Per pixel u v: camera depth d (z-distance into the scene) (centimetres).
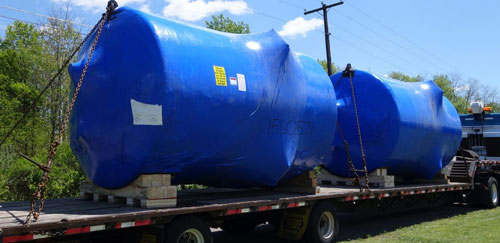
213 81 566
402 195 952
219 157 602
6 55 2061
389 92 966
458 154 1370
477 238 806
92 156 572
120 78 539
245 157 635
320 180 1041
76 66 568
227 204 566
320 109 750
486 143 1461
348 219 1100
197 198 657
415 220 1074
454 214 1191
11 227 366
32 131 1786
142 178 530
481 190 1314
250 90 607
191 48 564
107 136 547
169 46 538
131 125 527
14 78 2067
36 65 2092
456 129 1198
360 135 945
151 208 514
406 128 971
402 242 780
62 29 2138
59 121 1908
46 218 423
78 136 577
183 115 535
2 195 1041
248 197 675
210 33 617
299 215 725
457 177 1270
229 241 812
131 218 456
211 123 564
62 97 1933
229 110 580
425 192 1029
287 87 674
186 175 620
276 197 680
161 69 521
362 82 999
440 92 1124
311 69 782
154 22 547
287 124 678
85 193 626
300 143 720
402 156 1008
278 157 673
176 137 536
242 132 605
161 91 519
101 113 552
